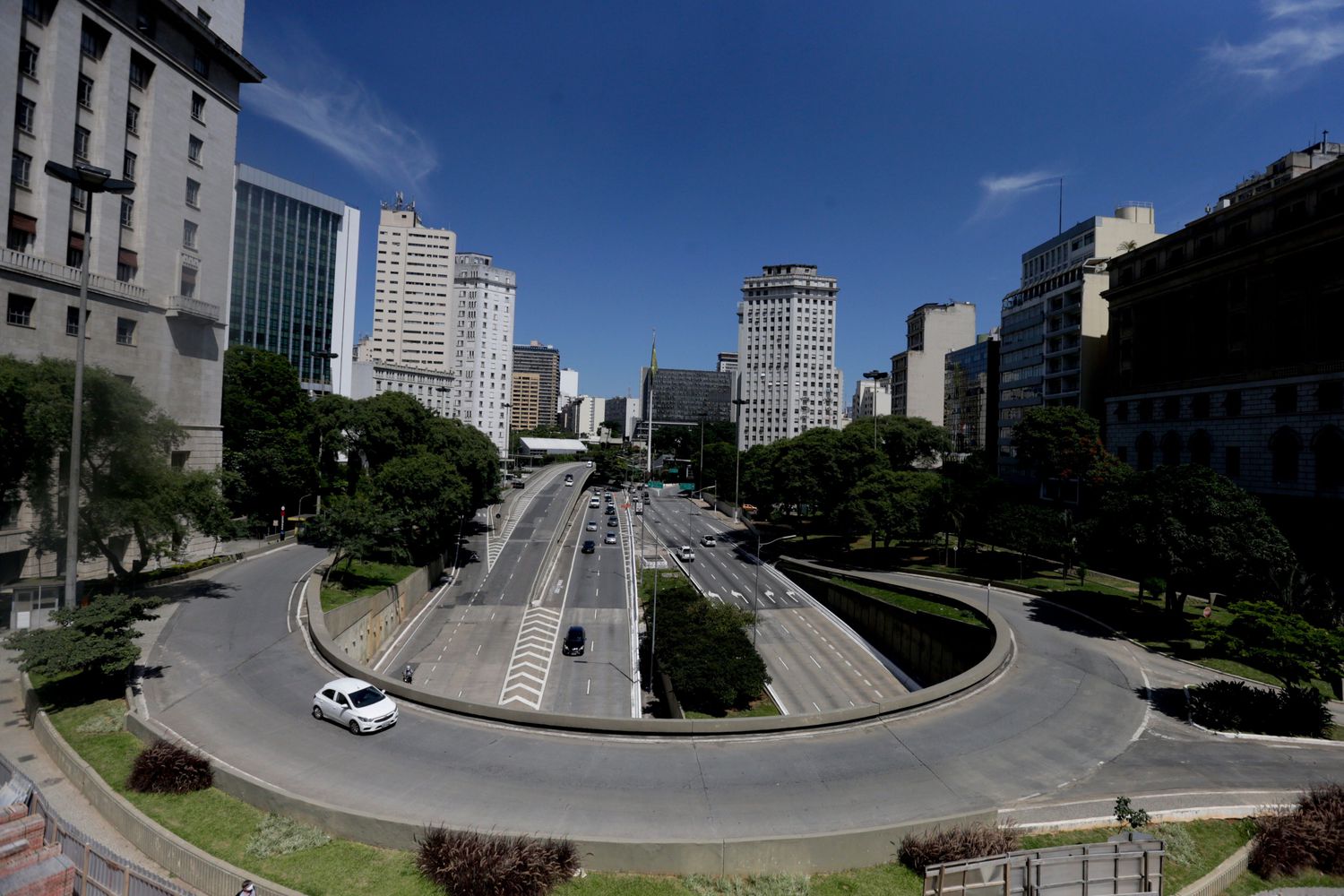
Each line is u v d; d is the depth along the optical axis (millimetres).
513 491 131250
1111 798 19375
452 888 13547
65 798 17609
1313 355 48000
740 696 37969
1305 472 47812
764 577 73438
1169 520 36781
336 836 15789
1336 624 35344
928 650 46344
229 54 50219
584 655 48500
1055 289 84938
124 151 43125
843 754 21875
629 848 14984
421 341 166250
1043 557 61719
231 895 13789
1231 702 25969
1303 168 71438
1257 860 16281
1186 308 59812
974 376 122500
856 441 75500
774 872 15195
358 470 78125
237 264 137250
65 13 39469
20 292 36750
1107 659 34750
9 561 38375
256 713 23688
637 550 86125
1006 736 24062
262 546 57219
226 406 64688
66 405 30859
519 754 20969
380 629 46906
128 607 23406
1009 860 13492
